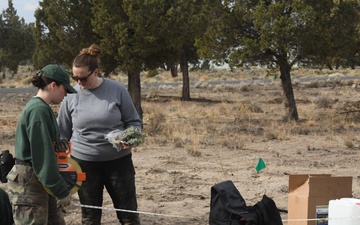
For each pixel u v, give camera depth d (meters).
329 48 20.66
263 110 28.20
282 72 22.88
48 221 5.11
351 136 17.44
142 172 11.89
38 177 4.64
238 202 5.63
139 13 20.20
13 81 55.84
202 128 19.50
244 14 21.58
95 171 5.84
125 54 20.70
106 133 5.77
